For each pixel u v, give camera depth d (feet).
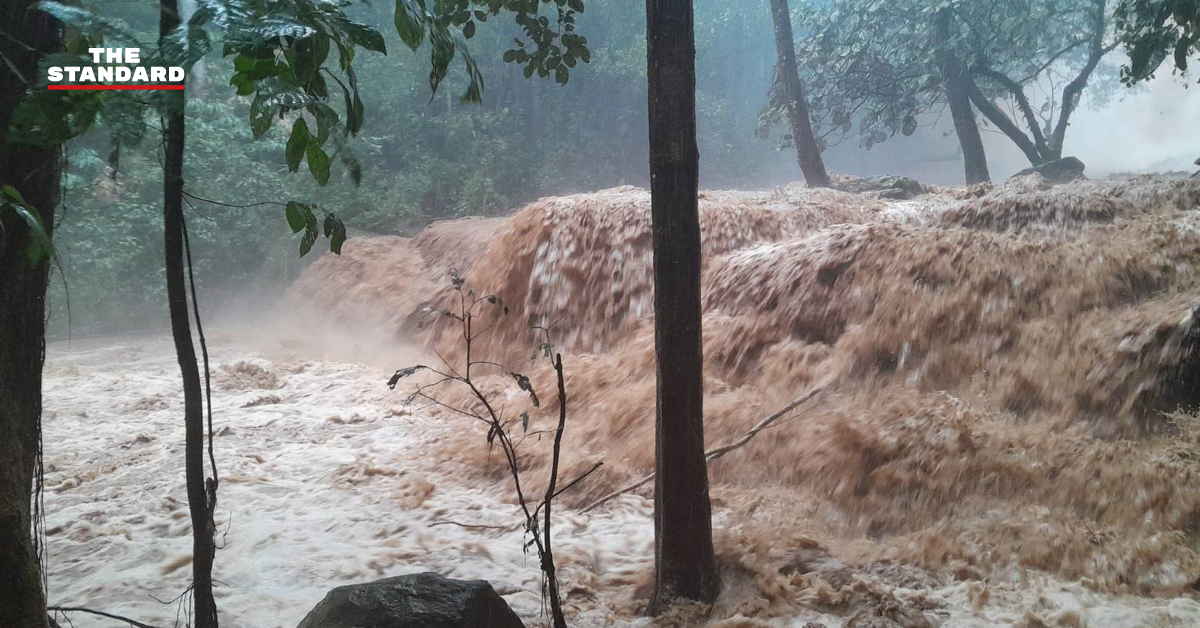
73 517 22.26
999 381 24.41
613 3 88.89
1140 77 40.40
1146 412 21.58
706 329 31.73
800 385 27.35
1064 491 19.49
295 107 8.39
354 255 56.95
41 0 9.14
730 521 20.90
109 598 17.02
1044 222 31.48
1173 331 22.21
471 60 11.43
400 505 22.91
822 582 16.78
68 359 48.24
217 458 27.14
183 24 8.16
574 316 37.58
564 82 17.03
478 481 25.12
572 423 29.04
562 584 17.66
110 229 59.06
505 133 84.84
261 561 18.95
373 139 72.28
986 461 20.66
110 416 33.68
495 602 11.78
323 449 28.43
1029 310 25.96
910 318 26.94
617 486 23.63
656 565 16.15
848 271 29.94
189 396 10.45
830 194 44.73
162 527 21.52
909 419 22.58
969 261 27.86
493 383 34.94
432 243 54.80
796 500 22.12
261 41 7.57
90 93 8.43
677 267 14.96
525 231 40.45
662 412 15.40
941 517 19.90
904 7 69.41
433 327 43.98
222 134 62.80
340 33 8.56
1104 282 25.72
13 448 9.61
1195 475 18.48
